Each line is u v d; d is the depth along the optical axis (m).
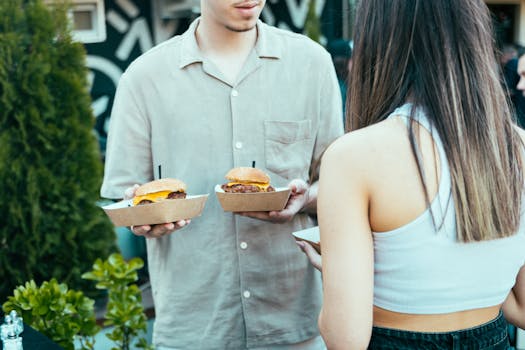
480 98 1.37
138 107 2.25
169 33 5.55
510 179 1.37
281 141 2.27
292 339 2.33
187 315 2.31
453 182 1.33
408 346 1.40
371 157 1.36
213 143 2.24
